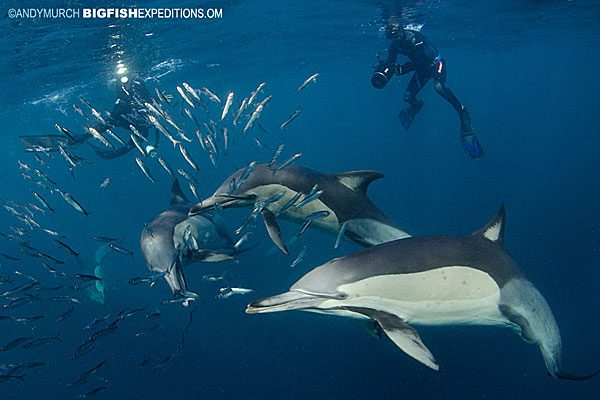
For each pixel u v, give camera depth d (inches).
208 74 1136.8
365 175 264.7
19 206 332.2
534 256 714.8
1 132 1432.1
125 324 602.9
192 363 518.9
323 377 468.8
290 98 2596.0
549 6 800.9
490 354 469.1
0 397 523.2
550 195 1058.7
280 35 850.1
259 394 463.8
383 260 176.4
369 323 199.3
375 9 708.0
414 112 622.5
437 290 178.4
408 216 986.1
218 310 597.3
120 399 488.1
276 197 244.2
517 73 2433.6
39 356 586.6
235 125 275.9
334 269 177.3
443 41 1113.4
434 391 434.6
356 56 1258.0
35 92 914.1
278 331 543.5
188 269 673.6
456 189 1214.3
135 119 456.1
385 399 433.1
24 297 277.3
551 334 201.5
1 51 614.2
